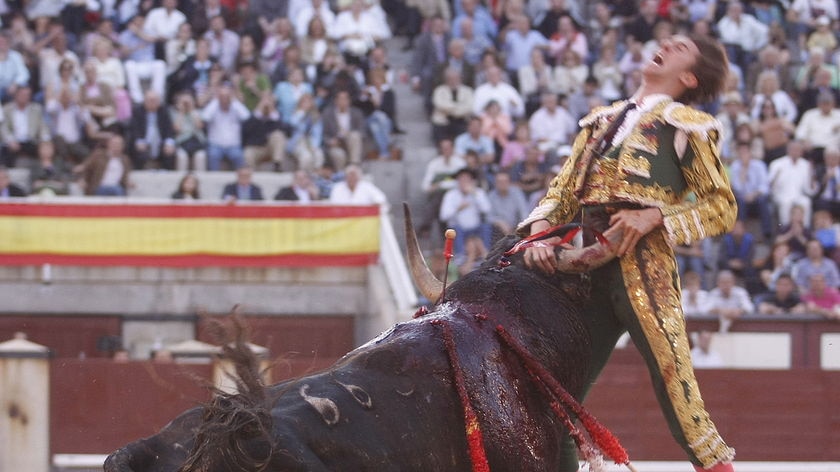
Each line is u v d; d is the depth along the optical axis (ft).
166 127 110.01
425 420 28.43
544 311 32.65
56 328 105.50
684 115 33.88
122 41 114.21
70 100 109.40
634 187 33.94
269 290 105.81
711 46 35.42
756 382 85.71
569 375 32.73
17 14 116.06
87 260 105.29
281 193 107.45
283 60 112.88
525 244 33.76
